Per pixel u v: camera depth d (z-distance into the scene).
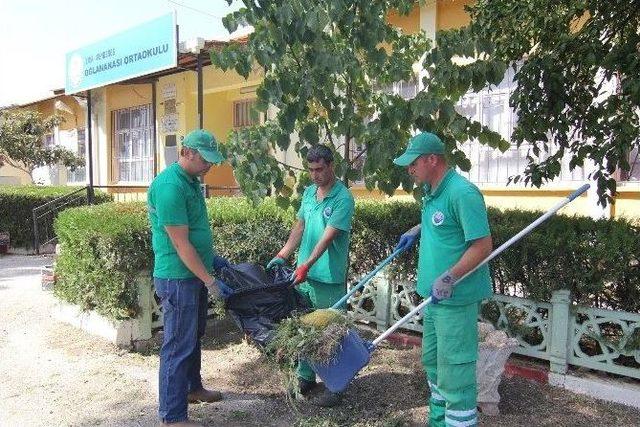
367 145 4.42
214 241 5.38
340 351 3.33
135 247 5.09
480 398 3.74
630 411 3.78
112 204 6.64
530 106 5.00
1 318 6.38
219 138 14.07
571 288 4.12
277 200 4.64
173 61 9.05
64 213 6.13
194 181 3.65
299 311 3.86
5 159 17.38
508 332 4.41
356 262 5.49
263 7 3.94
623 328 3.93
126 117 16.56
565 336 4.14
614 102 4.64
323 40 4.25
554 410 3.81
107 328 5.36
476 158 9.09
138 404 4.09
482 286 3.20
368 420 3.75
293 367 3.55
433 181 3.25
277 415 3.89
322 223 3.92
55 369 4.77
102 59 11.04
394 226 5.14
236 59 4.19
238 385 4.40
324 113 4.86
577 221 4.94
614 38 5.16
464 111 9.05
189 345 3.61
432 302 3.04
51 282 7.55
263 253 5.42
